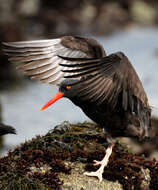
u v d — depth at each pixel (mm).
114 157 10141
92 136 10680
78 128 10836
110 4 53281
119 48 40375
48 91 27672
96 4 52250
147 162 10164
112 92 7613
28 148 9969
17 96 26203
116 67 7391
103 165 9227
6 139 19625
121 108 8969
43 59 9352
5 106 24172
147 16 52469
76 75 7070
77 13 49938
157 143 15289
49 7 49406
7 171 8984
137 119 9258
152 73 32188
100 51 9891
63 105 25500
